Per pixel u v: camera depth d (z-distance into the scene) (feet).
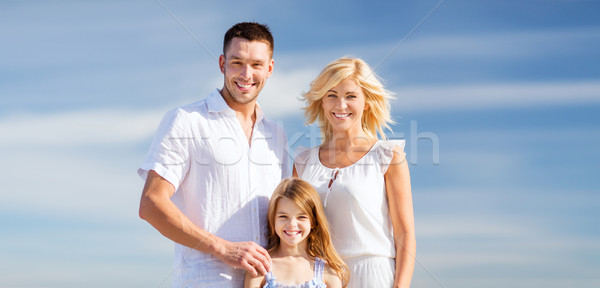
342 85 8.77
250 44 7.79
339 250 8.27
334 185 8.44
